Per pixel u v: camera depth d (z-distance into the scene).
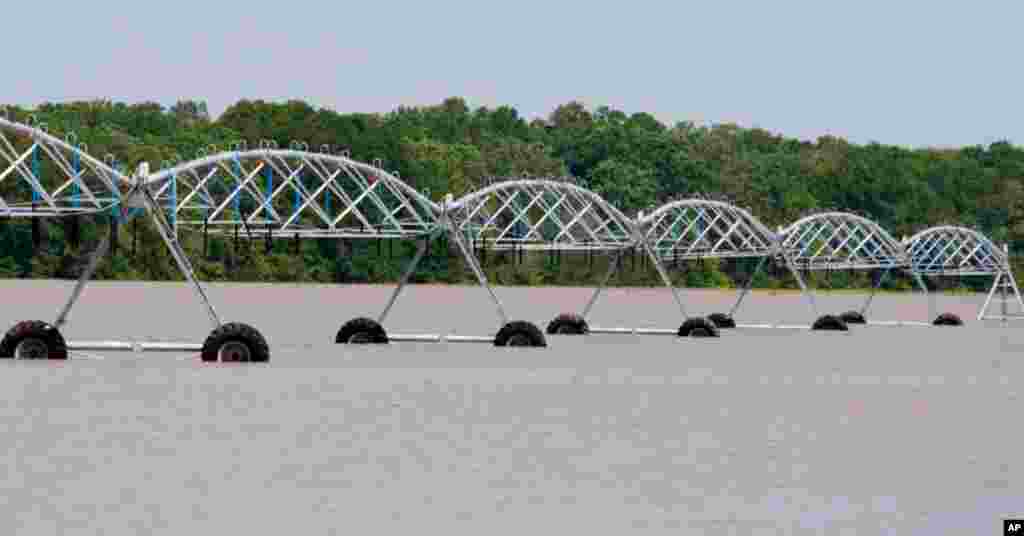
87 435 79.00
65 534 59.16
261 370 107.06
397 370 110.75
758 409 95.06
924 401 100.62
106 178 95.44
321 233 109.69
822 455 77.56
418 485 68.44
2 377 98.00
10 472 69.62
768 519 63.44
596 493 67.69
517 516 63.00
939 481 71.12
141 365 107.00
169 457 73.62
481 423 86.44
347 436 80.62
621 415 90.94
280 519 61.69
